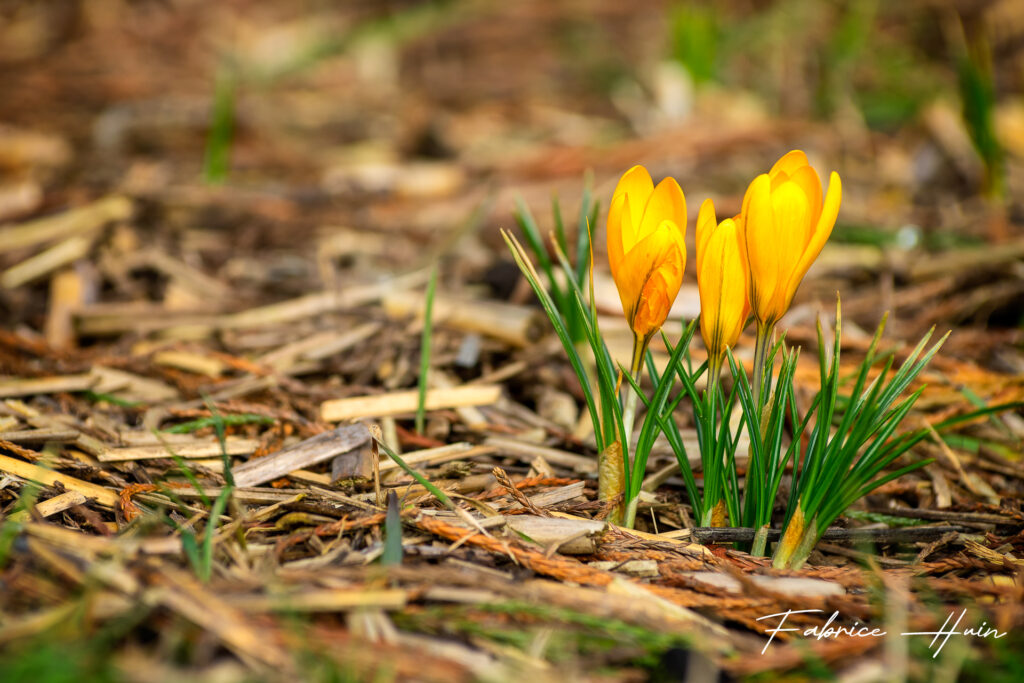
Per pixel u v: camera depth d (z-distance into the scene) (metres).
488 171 1.17
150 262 0.86
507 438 0.70
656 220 0.62
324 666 0.57
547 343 0.76
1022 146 1.15
